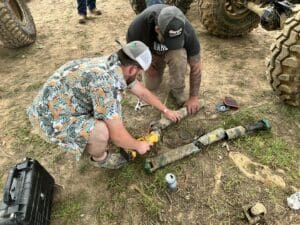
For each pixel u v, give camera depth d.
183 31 2.61
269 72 3.16
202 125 3.26
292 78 3.01
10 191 2.38
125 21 5.20
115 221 2.60
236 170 2.85
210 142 2.98
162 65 3.35
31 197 2.36
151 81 3.51
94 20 5.27
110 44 4.65
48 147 3.19
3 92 3.92
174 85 3.24
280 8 3.15
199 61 3.01
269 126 3.09
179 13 2.58
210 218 2.55
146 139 2.93
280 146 3.01
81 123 2.39
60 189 2.84
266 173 2.81
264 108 3.39
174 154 2.89
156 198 2.70
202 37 4.59
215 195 2.69
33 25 4.90
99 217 2.63
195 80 3.14
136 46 2.20
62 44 4.73
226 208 2.60
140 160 2.96
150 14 2.72
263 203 2.61
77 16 5.43
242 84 3.74
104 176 2.90
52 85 2.31
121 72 2.22
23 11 4.71
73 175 2.94
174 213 2.60
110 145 3.10
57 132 2.42
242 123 3.25
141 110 3.48
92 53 4.49
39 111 2.39
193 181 2.79
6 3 4.23
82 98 2.30
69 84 2.26
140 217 2.60
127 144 2.50
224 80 3.81
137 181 2.82
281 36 2.91
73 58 4.42
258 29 4.79
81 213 2.66
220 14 4.08
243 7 4.08
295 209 2.56
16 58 4.51
